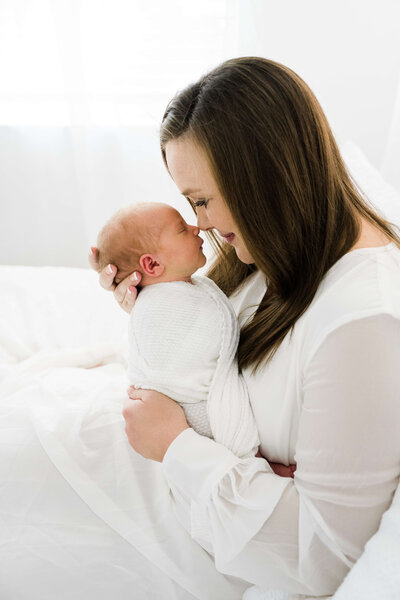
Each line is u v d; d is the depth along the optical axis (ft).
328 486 2.34
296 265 2.70
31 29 6.40
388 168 5.57
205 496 2.63
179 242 3.11
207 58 6.36
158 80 6.50
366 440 2.22
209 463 2.64
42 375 4.04
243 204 2.58
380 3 5.78
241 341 3.02
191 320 2.98
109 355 4.50
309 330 2.52
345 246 2.61
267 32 6.06
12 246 7.95
